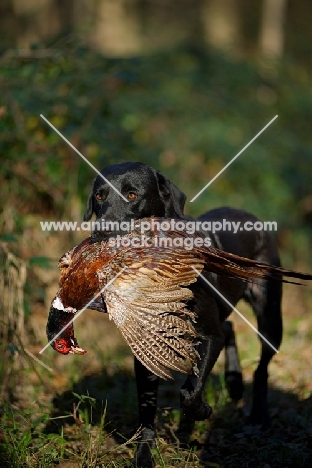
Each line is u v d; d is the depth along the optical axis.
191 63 23.02
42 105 13.22
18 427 8.85
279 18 30.94
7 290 10.51
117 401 10.09
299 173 20.72
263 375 9.88
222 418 9.63
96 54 14.62
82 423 9.00
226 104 21.86
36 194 13.34
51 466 8.00
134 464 8.17
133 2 33.88
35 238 12.56
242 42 33.75
